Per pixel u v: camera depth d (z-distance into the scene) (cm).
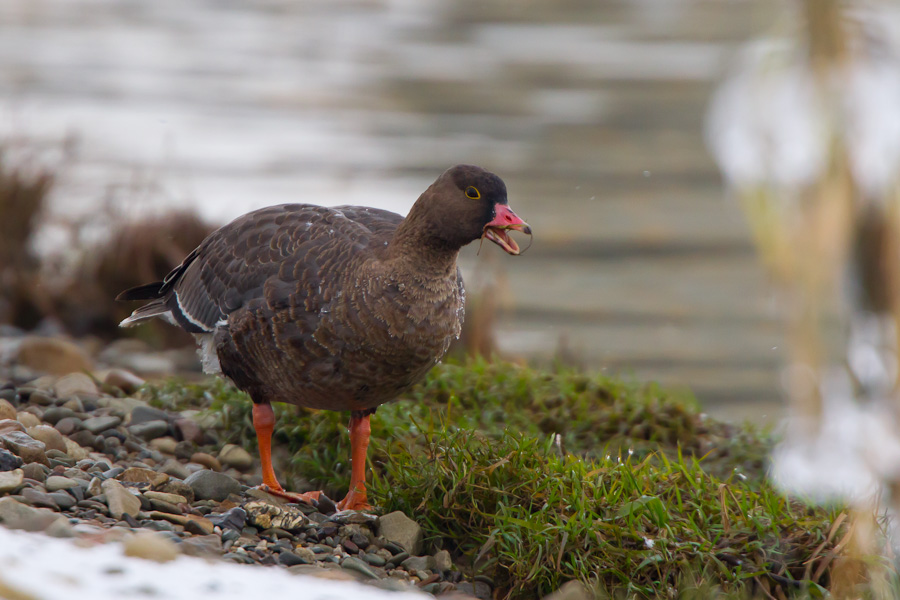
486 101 3894
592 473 910
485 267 2027
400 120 3562
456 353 1634
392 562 849
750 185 435
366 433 959
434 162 3061
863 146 419
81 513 773
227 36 4966
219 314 969
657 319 2112
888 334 429
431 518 915
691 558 847
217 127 3291
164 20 5359
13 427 905
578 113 3753
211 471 902
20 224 1884
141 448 1009
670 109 3800
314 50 4694
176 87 3859
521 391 1190
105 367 1548
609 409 1193
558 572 833
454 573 857
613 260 2469
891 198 416
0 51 4334
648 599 827
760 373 1856
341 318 874
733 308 2178
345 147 3159
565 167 3150
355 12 5750
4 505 720
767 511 902
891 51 423
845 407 476
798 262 426
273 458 1068
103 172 2594
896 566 838
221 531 816
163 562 667
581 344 1961
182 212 1906
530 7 5900
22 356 1312
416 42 4966
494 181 881
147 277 1841
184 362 1728
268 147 3095
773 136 431
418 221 884
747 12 5628
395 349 881
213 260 993
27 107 3334
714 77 4219
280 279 910
